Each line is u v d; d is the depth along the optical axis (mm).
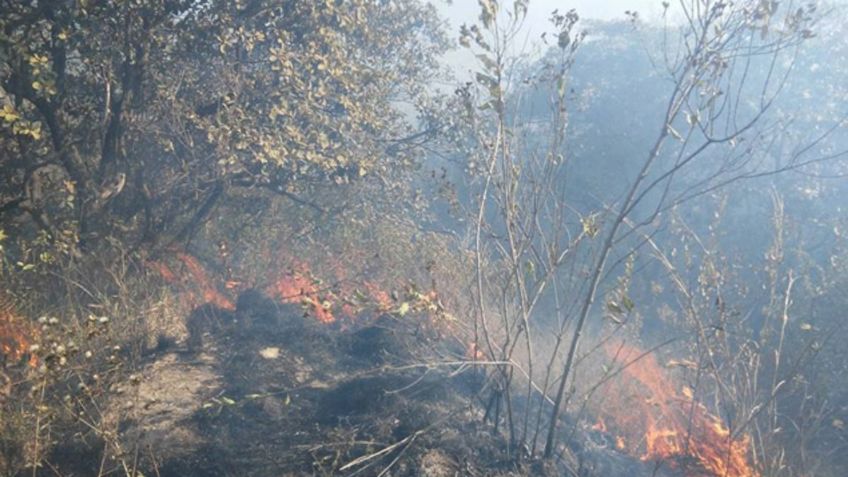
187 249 8641
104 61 7355
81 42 7258
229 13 8148
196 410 5156
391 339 6438
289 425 5043
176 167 8742
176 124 8102
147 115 8312
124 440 4637
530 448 5055
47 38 7422
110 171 7926
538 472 4684
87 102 8125
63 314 5977
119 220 7906
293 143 8383
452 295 6367
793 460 5379
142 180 8359
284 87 8359
